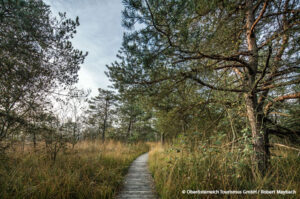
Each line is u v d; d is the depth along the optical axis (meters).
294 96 2.73
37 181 2.81
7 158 3.12
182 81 3.25
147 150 16.95
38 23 2.90
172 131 5.27
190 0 2.00
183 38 2.25
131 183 4.10
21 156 4.08
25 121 3.33
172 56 2.60
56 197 2.52
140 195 3.19
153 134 24.58
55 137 4.40
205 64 3.03
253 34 3.37
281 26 3.02
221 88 3.13
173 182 2.88
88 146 8.05
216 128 3.76
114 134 18.22
